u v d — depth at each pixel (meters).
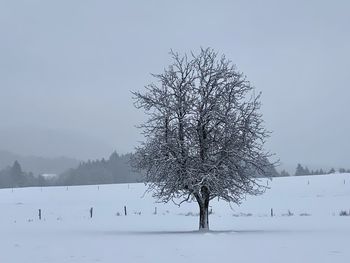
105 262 14.42
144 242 20.33
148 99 28.47
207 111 27.78
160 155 27.41
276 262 13.87
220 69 28.84
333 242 18.84
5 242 21.52
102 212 55.53
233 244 18.80
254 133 27.86
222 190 26.89
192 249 17.39
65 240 22.17
